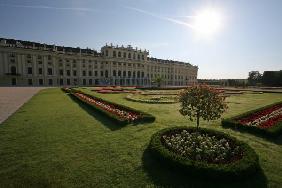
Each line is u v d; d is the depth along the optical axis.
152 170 5.39
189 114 8.07
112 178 4.98
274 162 5.99
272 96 30.12
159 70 110.38
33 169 5.39
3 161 5.85
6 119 11.16
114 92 34.59
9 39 67.25
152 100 21.48
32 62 69.50
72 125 9.95
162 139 7.22
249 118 11.23
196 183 4.81
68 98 23.02
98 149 6.81
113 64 90.31
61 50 77.19
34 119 11.23
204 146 6.38
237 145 6.50
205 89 7.61
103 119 11.36
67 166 5.57
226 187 4.65
